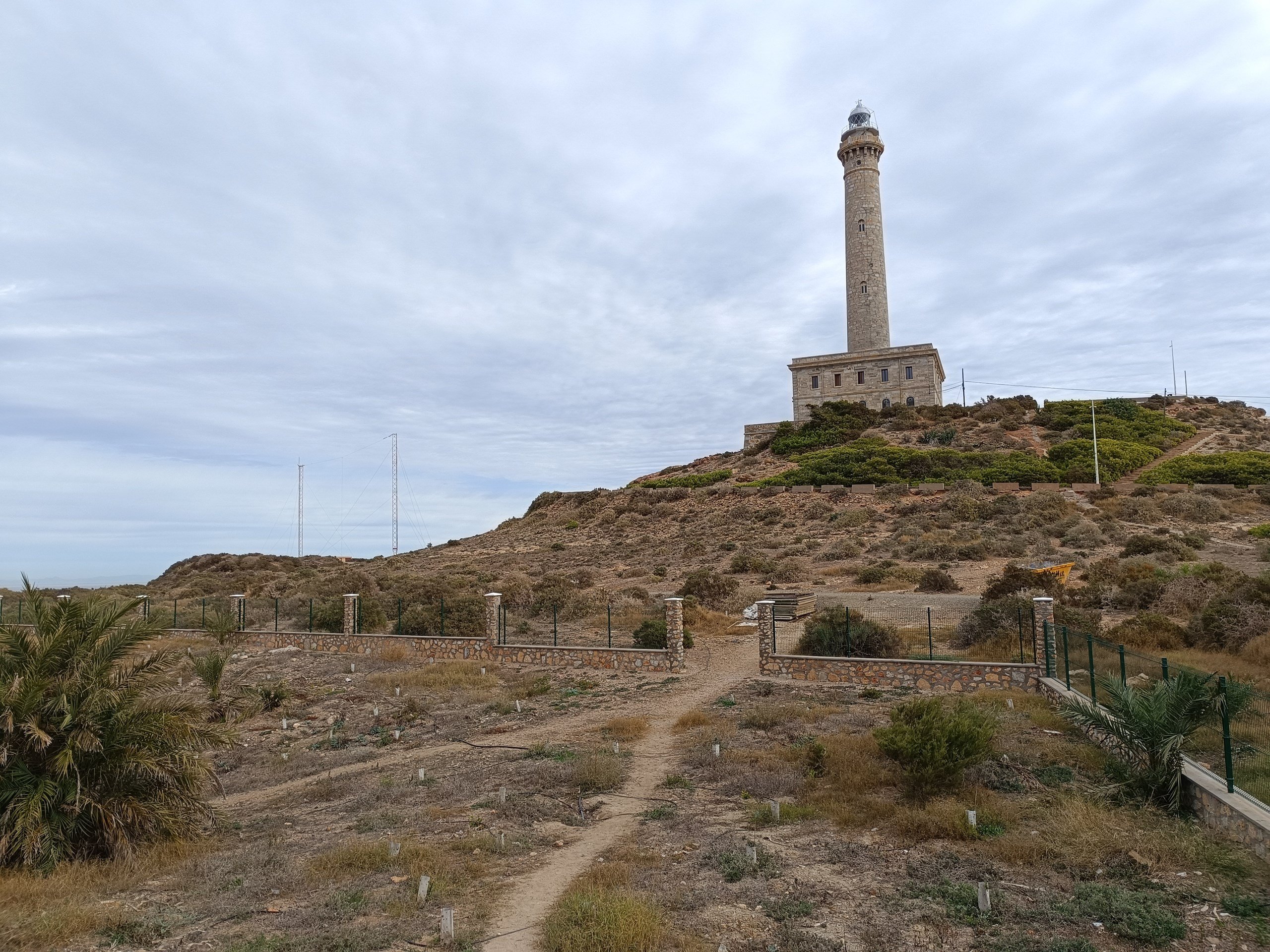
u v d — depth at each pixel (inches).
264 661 1116.5
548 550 2662.4
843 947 281.7
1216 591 1011.3
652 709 757.3
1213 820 382.3
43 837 383.6
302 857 399.5
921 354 3366.1
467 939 294.5
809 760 523.5
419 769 561.3
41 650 434.3
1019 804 429.1
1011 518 2062.0
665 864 370.3
